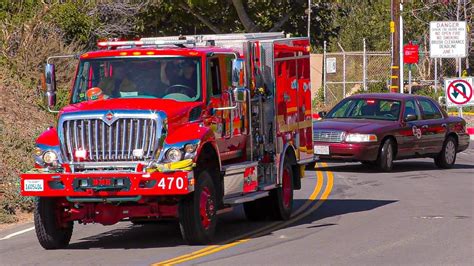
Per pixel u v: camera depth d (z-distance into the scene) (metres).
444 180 63.19
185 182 35.78
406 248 36.38
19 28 80.88
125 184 36.03
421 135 70.81
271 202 45.31
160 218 39.06
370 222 44.12
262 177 44.25
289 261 33.97
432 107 73.31
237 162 41.94
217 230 43.06
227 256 35.34
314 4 129.38
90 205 37.97
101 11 100.00
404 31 140.38
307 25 130.75
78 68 40.12
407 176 66.12
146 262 34.47
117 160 36.69
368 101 72.06
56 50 80.12
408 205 50.19
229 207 41.69
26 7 87.19
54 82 39.81
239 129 41.72
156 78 39.28
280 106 45.47
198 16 125.62
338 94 136.38
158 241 40.19
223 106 40.22
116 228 44.84
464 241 37.88
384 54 126.12
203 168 38.38
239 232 42.25
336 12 134.75
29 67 78.56
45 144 37.44
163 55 39.47
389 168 69.06
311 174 68.00
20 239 41.59
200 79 39.06
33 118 71.12
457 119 74.50
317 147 68.25
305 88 49.59
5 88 74.69
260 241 39.19
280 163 45.06
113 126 36.75
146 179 35.88
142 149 36.47
